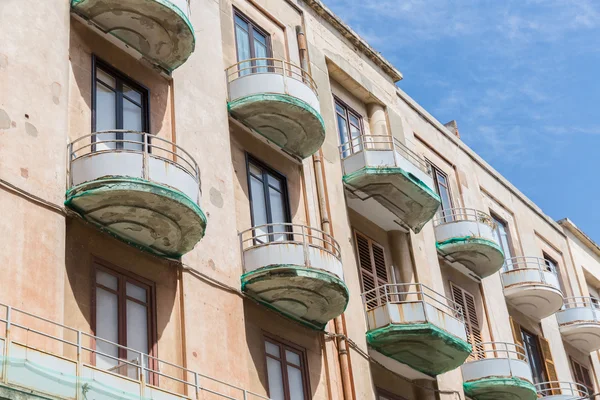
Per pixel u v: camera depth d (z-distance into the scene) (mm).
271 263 21953
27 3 19031
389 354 25812
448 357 26453
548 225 41844
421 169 29297
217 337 20281
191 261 20578
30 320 16250
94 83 20281
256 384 21172
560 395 32031
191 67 23203
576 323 38000
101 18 20688
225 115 23688
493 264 32188
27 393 13914
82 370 14969
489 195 37438
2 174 16938
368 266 27516
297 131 25047
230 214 22266
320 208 25844
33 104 18141
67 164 18625
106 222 18953
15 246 16594
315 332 23766
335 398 23172
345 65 30281
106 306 18453
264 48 26953
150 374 18672
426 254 30094
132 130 20344
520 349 33906
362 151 27609
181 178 19406
